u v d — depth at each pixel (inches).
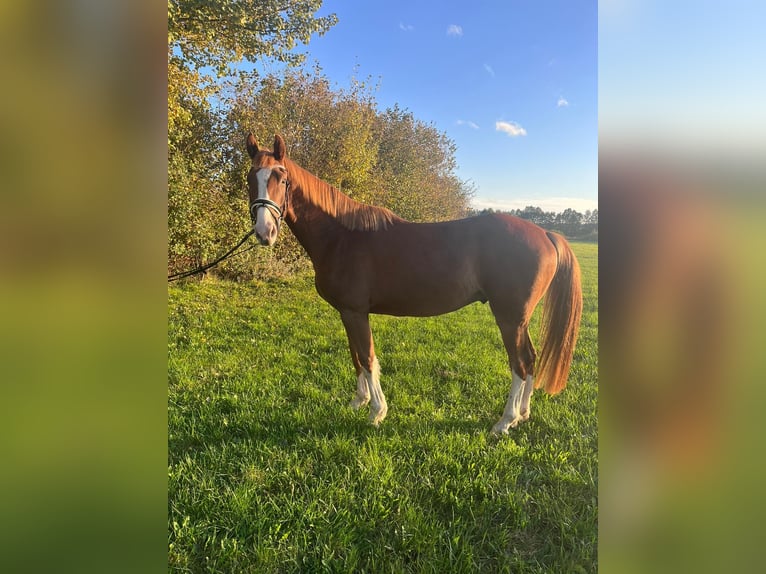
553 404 113.7
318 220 101.8
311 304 228.2
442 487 76.0
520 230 97.1
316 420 101.9
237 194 264.2
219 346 159.8
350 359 147.2
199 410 106.9
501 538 65.7
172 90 193.6
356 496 75.4
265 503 73.0
